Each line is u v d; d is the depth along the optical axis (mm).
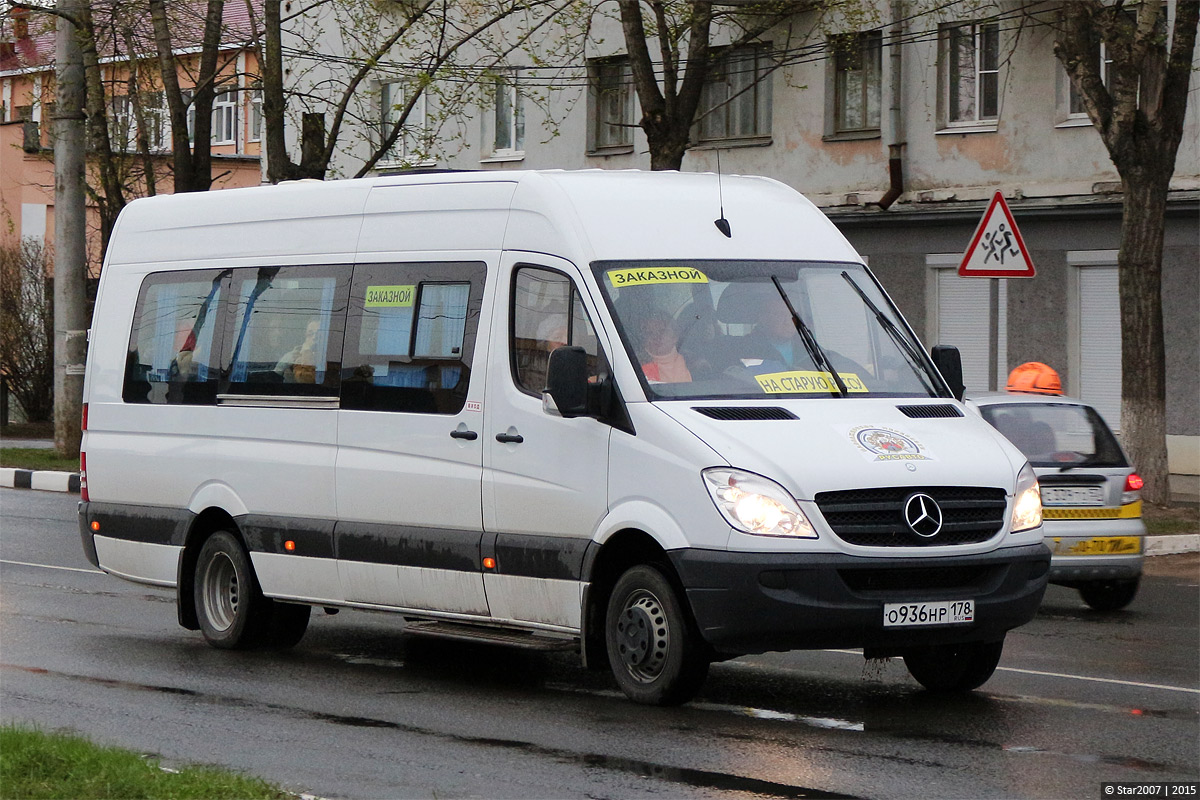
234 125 98812
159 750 16219
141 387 24844
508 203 20281
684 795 14172
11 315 78062
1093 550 26484
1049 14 49562
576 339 19047
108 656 22453
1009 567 17906
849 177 55062
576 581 18719
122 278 25562
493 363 19906
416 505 20609
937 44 52312
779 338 19297
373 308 21594
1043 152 50094
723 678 20422
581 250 19203
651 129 45750
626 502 18156
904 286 53719
